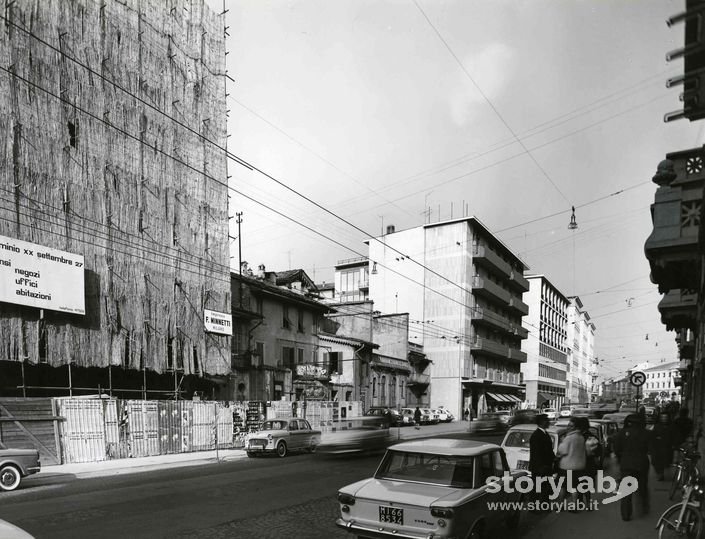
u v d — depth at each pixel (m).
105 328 20.59
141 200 22.92
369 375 41.53
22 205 18.05
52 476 14.03
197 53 26.81
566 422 14.61
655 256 11.32
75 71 20.44
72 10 20.50
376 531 6.05
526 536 7.67
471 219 54.94
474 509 6.22
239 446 23.62
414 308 56.62
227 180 28.03
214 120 27.59
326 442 18.20
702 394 17.22
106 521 8.20
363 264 66.94
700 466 11.46
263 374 30.39
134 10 23.33
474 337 56.44
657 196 11.23
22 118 18.31
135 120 22.98
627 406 56.59
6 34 18.00
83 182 20.36
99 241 20.80
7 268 17.09
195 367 24.91
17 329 17.47
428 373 53.81
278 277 45.56
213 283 26.41
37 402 16.48
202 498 10.22
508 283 67.69
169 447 20.38
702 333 16.48
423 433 32.16
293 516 8.67
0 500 10.33
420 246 57.22
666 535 7.42
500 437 28.30
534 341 79.19
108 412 18.28
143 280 22.56
